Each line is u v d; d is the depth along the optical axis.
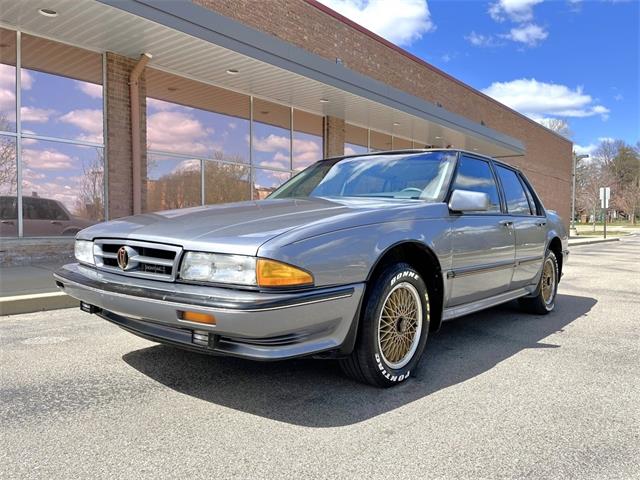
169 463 2.26
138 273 2.91
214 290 2.60
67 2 7.13
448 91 20.14
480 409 2.93
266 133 12.77
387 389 3.23
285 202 3.78
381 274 3.15
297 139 13.72
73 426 2.63
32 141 8.43
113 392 3.11
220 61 9.66
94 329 4.66
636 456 2.39
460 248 3.81
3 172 8.12
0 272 7.26
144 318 2.83
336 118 14.88
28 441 2.46
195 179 11.15
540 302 5.55
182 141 10.84
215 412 2.83
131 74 9.29
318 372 3.52
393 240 3.17
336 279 2.80
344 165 4.71
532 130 28.48
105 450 2.37
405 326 3.36
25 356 3.81
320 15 13.38
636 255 15.96
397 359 3.33
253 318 2.47
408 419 2.77
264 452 2.37
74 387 3.19
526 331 4.89
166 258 2.83
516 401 3.06
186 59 9.54
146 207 9.76
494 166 4.89
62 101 8.73
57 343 4.17
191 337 2.75
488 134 19.47
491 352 4.13
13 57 8.15
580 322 5.33
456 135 18.22
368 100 12.80
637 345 4.38
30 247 8.24
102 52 9.10
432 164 4.23
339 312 2.81
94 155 9.12
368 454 2.37
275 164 13.09
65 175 8.80
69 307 5.73
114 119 9.26
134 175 9.44
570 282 8.77
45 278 6.72
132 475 2.15
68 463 2.25
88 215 9.08
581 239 26.97
